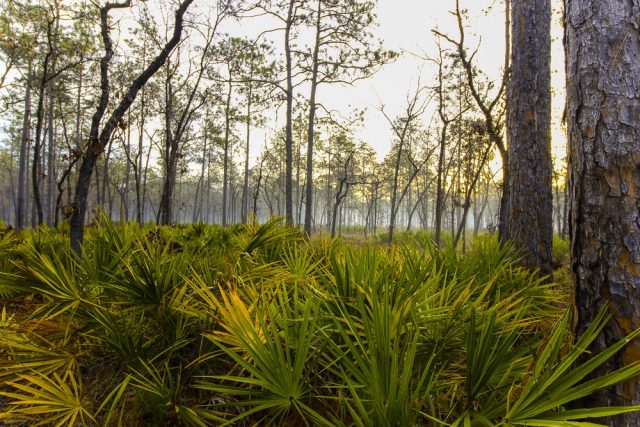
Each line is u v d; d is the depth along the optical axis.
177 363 2.49
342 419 1.72
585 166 1.75
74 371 2.36
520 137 4.61
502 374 1.81
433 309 2.09
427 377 1.91
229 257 3.62
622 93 1.65
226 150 25.03
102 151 5.05
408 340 1.80
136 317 2.66
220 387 1.78
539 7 4.68
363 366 1.65
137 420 2.08
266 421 2.17
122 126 5.30
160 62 5.45
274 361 1.72
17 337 2.32
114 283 2.58
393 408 1.48
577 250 1.80
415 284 2.36
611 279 1.64
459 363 2.06
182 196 60.31
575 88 1.80
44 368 2.12
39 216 9.03
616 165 1.65
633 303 1.59
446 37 9.09
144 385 2.01
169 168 13.70
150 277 2.53
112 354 2.49
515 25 4.79
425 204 42.09
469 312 2.08
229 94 20.33
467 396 1.63
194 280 2.63
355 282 2.23
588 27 1.75
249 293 2.34
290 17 16.77
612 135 1.66
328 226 36.31
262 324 1.81
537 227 4.42
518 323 2.10
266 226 3.70
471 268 3.09
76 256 2.94
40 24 11.72
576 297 1.81
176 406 1.93
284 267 3.33
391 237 18.42
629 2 1.67
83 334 2.38
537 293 2.99
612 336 1.63
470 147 15.63
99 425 2.02
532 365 1.78
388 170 34.44
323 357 2.15
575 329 1.81
